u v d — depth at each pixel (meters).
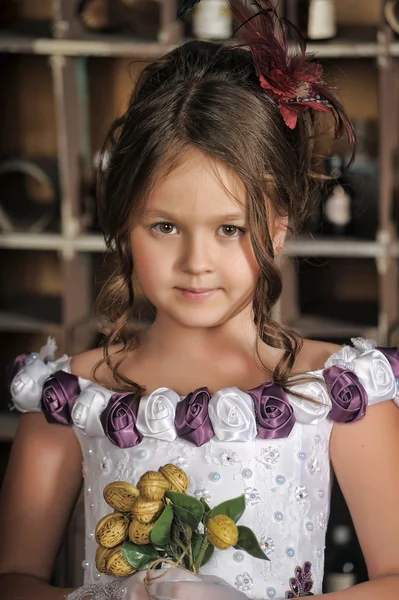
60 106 2.98
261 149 1.20
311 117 1.40
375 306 3.29
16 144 3.39
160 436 1.25
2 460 3.35
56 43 2.94
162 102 1.21
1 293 3.49
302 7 3.03
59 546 1.35
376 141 3.17
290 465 1.25
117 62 3.20
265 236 1.19
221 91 1.21
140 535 1.04
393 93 2.90
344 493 1.28
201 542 1.08
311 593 1.24
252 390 1.26
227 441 1.24
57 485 1.34
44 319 3.16
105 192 1.39
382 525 1.24
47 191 3.37
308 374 1.29
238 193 1.17
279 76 1.24
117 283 1.32
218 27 2.88
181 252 1.19
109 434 1.26
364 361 1.29
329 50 2.89
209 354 1.33
